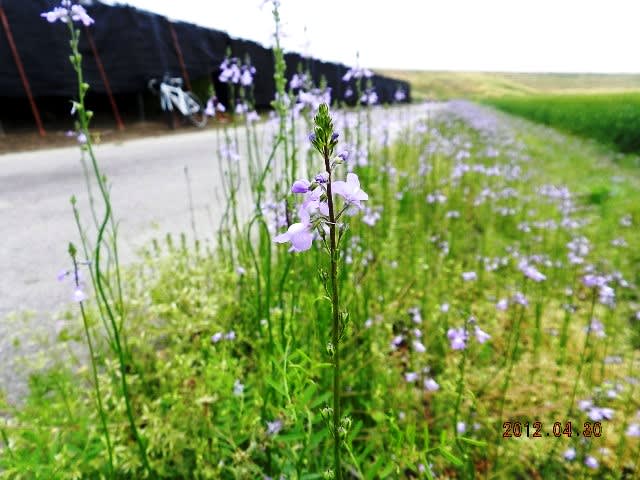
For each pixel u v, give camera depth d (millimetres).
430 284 4211
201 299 2936
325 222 1397
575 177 9961
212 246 4984
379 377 2750
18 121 13734
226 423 2189
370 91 4727
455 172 7434
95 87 14156
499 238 5852
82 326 2936
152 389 2594
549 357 3469
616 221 6852
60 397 2355
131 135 14734
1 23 11891
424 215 5906
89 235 5379
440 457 2439
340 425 1589
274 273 3428
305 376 2094
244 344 3096
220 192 7461
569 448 2568
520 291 4215
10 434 2131
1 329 3342
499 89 113438
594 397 2812
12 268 4461
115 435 2193
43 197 7016
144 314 3035
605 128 20016
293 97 3398
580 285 4875
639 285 4906
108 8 14164
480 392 2910
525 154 12648
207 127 17641
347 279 3141
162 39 15891
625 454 2637
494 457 2473
